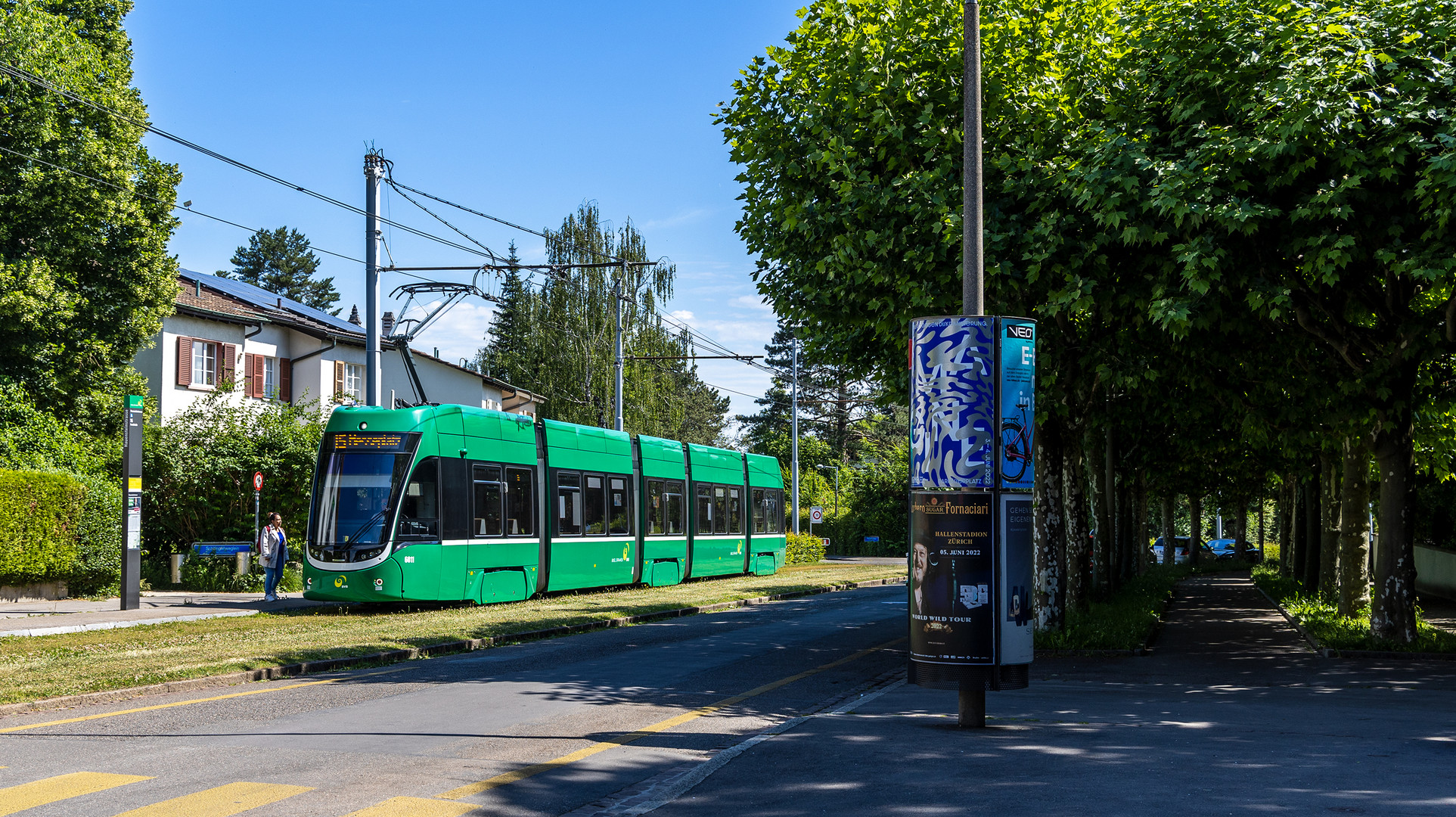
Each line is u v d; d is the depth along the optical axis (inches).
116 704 420.2
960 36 553.3
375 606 850.8
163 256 1158.3
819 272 570.3
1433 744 332.2
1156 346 636.7
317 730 364.5
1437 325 572.7
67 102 1070.4
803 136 598.2
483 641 638.5
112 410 1151.6
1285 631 742.5
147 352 1374.3
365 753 326.0
